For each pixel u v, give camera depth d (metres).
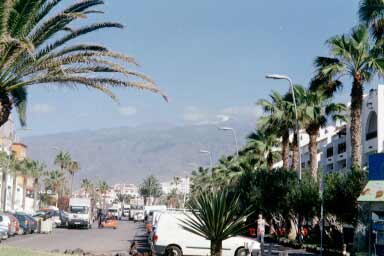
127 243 35.06
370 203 24.08
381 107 58.91
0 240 34.16
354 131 28.39
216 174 87.69
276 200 40.53
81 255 22.53
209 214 17.69
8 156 74.69
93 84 19.27
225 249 23.33
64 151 138.12
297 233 38.62
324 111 39.28
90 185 183.12
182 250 24.02
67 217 59.34
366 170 27.42
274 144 56.41
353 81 29.02
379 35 26.81
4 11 16.17
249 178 43.81
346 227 34.03
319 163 92.94
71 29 19.22
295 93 41.38
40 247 29.91
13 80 18.61
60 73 18.83
